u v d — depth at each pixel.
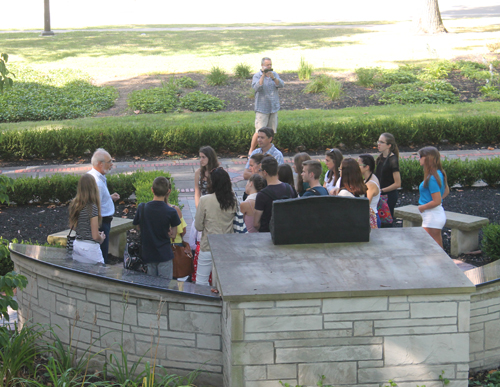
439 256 4.48
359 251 4.57
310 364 4.08
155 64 25.95
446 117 15.11
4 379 4.77
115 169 12.70
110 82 22.28
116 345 4.93
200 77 22.89
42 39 35.19
